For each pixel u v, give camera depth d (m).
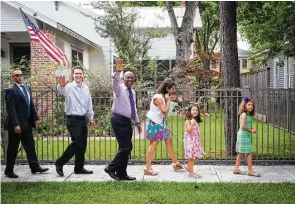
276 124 15.89
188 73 18.42
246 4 16.52
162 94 8.29
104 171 8.67
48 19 16.69
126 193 6.79
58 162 8.30
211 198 6.44
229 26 10.50
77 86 8.23
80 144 8.27
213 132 14.80
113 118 7.78
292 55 13.57
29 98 8.37
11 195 6.67
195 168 9.02
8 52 18.11
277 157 9.78
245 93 9.66
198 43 32.25
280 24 13.37
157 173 8.38
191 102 10.20
